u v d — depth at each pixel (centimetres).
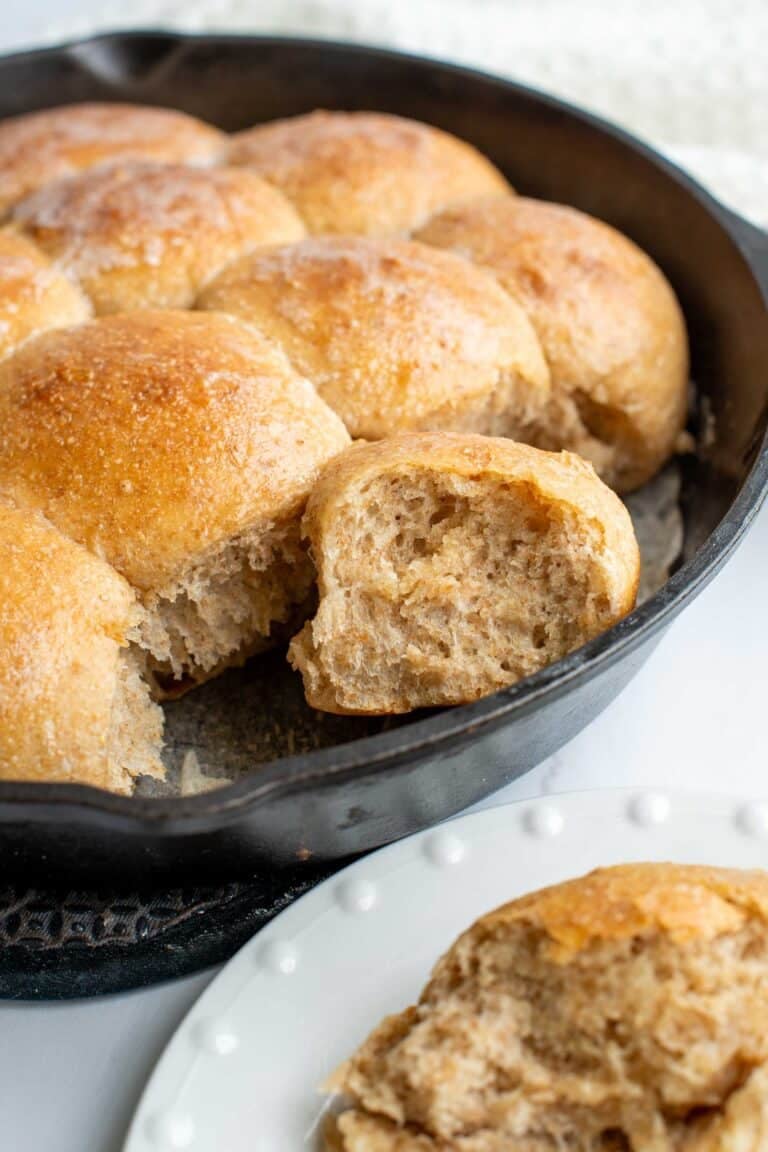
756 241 44
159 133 47
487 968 33
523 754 36
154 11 58
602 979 33
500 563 37
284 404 38
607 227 46
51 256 42
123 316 41
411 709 38
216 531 37
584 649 34
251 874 37
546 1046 33
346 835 36
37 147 46
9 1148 34
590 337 42
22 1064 35
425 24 56
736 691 41
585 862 36
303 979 35
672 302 45
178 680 40
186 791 39
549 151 49
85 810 32
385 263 41
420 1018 34
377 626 37
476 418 41
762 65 55
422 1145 32
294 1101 34
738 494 37
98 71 51
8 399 38
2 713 35
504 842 36
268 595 39
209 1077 34
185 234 42
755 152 55
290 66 50
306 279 41
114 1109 35
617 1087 32
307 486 38
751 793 39
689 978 32
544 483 36
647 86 55
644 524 44
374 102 51
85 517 37
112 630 37
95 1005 36
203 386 38
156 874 36
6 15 60
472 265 43
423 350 40
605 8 57
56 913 37
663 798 37
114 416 38
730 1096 32
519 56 56
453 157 47
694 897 33
